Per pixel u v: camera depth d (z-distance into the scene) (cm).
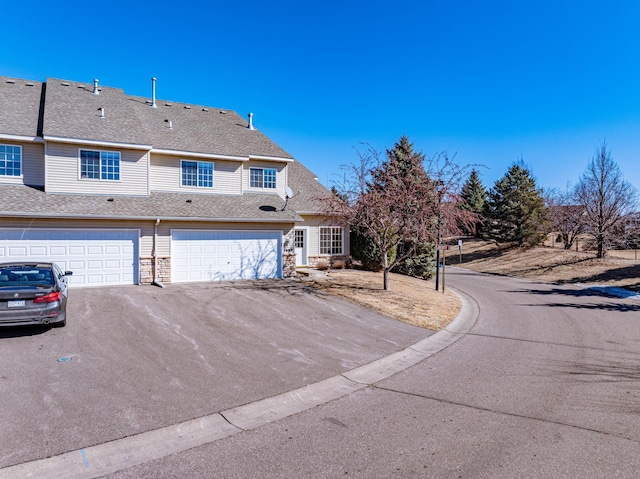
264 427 524
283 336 956
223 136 2095
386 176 1617
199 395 616
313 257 2288
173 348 836
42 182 1572
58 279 986
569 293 2044
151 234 1597
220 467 430
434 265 2609
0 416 532
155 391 625
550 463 434
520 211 3994
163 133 1933
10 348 806
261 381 680
